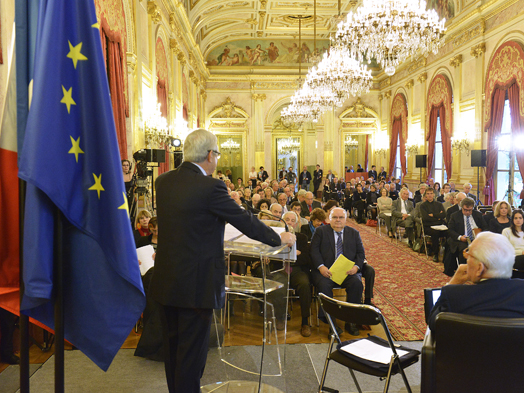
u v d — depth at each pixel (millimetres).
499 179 13555
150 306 4297
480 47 13969
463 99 15367
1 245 2473
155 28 11016
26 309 2043
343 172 24844
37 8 2088
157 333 3994
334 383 3562
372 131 24766
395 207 11039
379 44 9328
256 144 24500
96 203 2078
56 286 2031
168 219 2336
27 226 1946
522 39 11898
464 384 2117
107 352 2107
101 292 2111
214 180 2330
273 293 3049
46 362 3920
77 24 2068
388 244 10438
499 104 13109
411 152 20203
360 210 14742
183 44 16266
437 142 17938
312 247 5270
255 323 3527
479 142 14195
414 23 8734
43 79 1945
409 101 20453
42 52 1953
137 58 8922
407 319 5195
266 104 24547
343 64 12531
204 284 2309
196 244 2303
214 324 3568
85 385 3496
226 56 24188
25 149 1901
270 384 3064
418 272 7633
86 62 2078
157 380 3594
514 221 5879
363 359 2934
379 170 24547
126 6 8336
